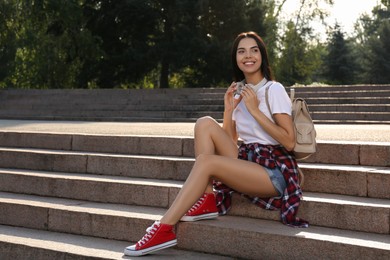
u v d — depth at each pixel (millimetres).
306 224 4180
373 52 43594
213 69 32438
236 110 4547
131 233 4617
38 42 26984
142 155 6258
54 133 7125
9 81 29562
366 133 7637
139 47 31328
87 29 30875
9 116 18250
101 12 31188
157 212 4844
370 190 4496
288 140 4246
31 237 4840
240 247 4090
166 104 19141
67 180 5621
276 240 3934
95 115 18500
